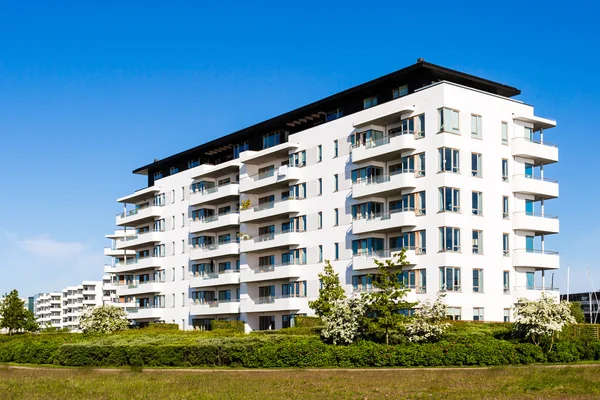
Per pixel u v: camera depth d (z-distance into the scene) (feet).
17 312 416.87
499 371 143.02
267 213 277.23
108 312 286.05
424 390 119.85
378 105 238.48
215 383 139.03
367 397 114.11
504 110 234.38
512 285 228.43
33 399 121.19
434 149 220.64
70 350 205.77
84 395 126.11
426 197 221.46
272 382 137.49
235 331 244.42
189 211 330.34
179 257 335.06
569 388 117.80
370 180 238.27
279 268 269.03
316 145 262.26
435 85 222.69
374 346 166.30
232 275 293.64
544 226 234.58
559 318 165.58
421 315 175.63
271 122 286.25
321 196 257.96
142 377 156.76
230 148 325.42
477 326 194.59
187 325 325.42
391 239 234.99
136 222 371.97
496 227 226.79
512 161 233.96
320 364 166.30
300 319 236.22
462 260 216.95
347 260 244.83
